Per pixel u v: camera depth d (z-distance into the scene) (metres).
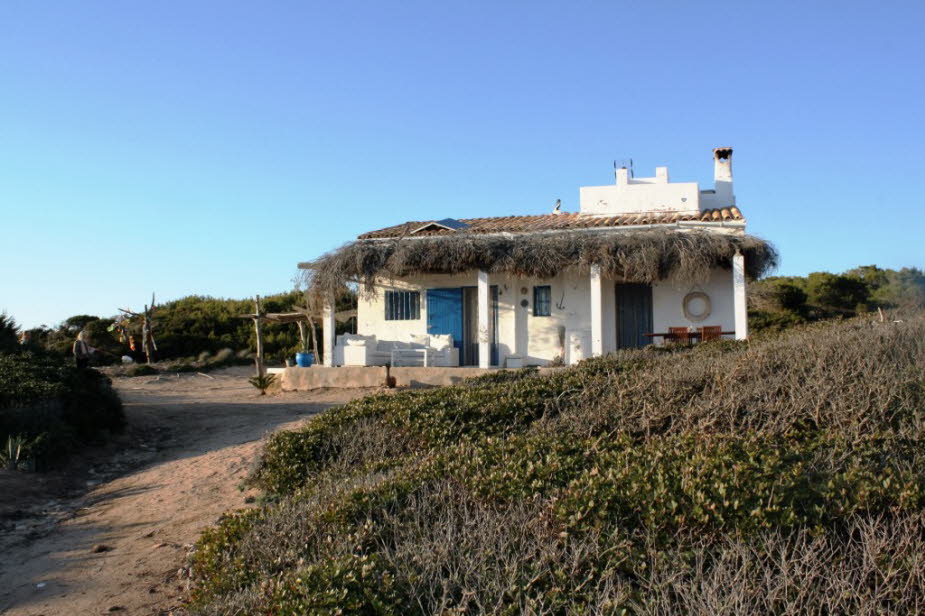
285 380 17.58
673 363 10.80
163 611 5.44
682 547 4.41
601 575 4.14
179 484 9.35
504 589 4.02
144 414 14.80
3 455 10.18
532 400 8.95
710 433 6.70
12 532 7.74
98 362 25.64
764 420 7.14
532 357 18.19
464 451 6.75
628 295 17.94
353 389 16.92
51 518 8.40
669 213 19.16
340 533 5.04
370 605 4.02
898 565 4.04
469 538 4.67
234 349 27.28
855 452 5.84
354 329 23.62
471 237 16.83
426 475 5.99
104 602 5.68
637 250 15.66
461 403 9.00
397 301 19.48
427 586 4.23
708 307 17.25
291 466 8.04
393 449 8.16
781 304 27.23
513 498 5.26
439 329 19.06
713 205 20.45
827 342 9.86
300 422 12.91
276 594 4.12
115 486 9.80
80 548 7.14
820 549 4.18
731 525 4.46
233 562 5.21
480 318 16.94
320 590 4.05
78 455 11.38
